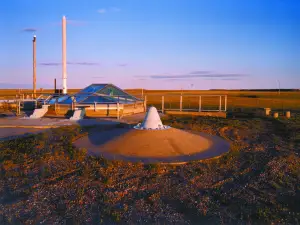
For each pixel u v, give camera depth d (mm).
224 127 21469
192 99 74812
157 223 7270
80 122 22766
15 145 14344
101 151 13461
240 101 64500
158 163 11461
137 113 30578
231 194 9039
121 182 9812
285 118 27859
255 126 22469
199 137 15727
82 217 7496
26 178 10008
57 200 8469
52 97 31219
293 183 10102
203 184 9820
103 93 29031
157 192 9062
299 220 7516
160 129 14945
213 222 7379
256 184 9891
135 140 13914
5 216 7512
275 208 8164
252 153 13945
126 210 7887
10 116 27344
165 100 69688
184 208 8102
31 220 7340
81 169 10969
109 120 24219
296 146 15688
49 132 18297
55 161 11945
